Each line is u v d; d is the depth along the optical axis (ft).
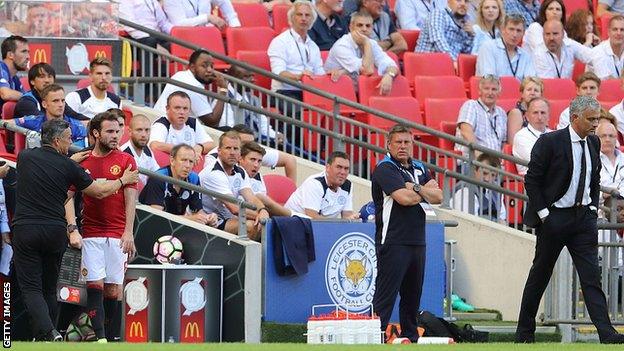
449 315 135.95
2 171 111.75
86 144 128.88
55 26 147.23
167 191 128.16
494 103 156.35
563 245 114.52
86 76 148.15
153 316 122.01
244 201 126.21
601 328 112.57
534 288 115.55
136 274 122.11
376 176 118.52
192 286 123.24
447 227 143.23
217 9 176.76
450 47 177.37
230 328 125.18
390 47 177.99
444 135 145.59
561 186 113.09
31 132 121.90
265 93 150.51
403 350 92.27
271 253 127.03
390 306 119.03
